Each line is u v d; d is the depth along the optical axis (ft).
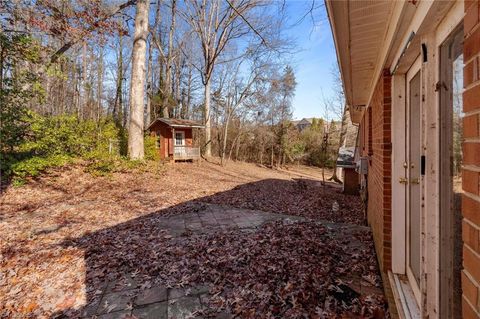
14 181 23.88
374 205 12.42
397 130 8.36
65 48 32.65
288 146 73.31
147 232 15.61
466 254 3.03
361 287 9.01
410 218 8.14
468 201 2.98
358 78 12.22
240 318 7.83
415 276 7.48
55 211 19.47
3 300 9.04
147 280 10.11
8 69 25.31
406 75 8.04
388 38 6.68
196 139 75.41
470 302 2.92
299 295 8.67
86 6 31.04
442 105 4.33
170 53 65.82
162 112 67.41
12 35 24.48
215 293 9.16
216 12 57.36
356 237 14.06
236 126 75.46
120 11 37.55
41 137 27.76
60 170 29.17
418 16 4.53
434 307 4.62
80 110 65.51
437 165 4.39
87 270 10.95
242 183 36.81
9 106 25.40
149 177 33.24
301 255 11.87
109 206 21.42
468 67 2.93
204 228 16.39
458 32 3.86
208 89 63.16
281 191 31.71
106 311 8.33
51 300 8.99
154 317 7.98
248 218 18.65
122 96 75.41
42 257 12.18
